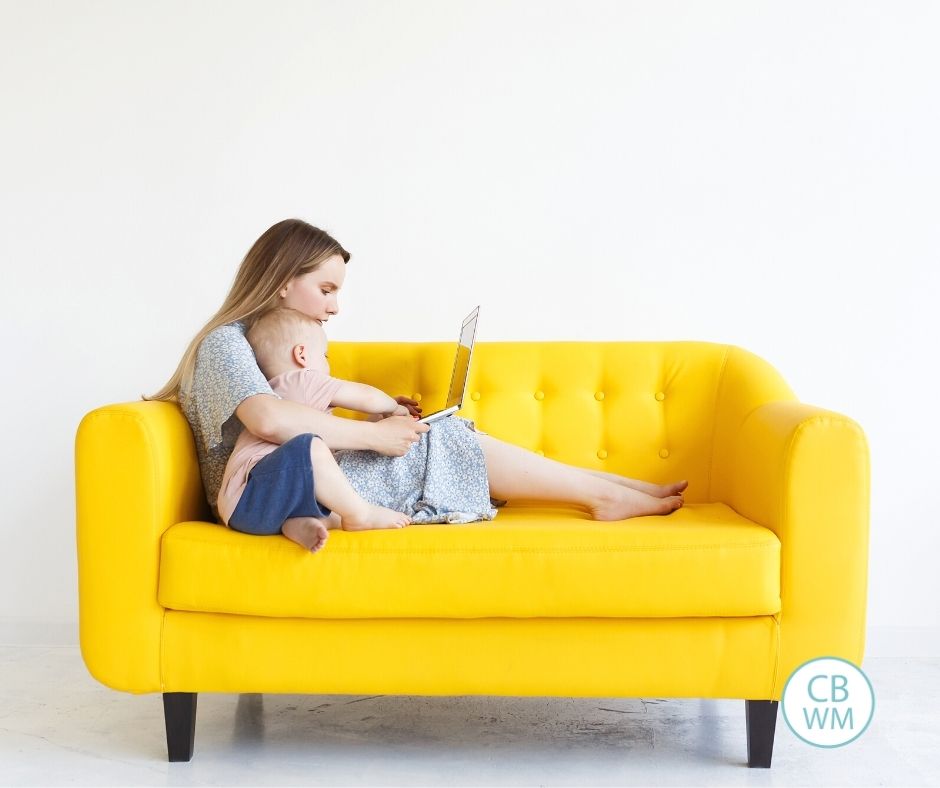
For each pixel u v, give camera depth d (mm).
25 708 2152
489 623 1729
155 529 1733
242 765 1807
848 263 2648
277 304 2064
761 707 1782
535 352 2408
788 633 1715
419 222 2697
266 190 2703
